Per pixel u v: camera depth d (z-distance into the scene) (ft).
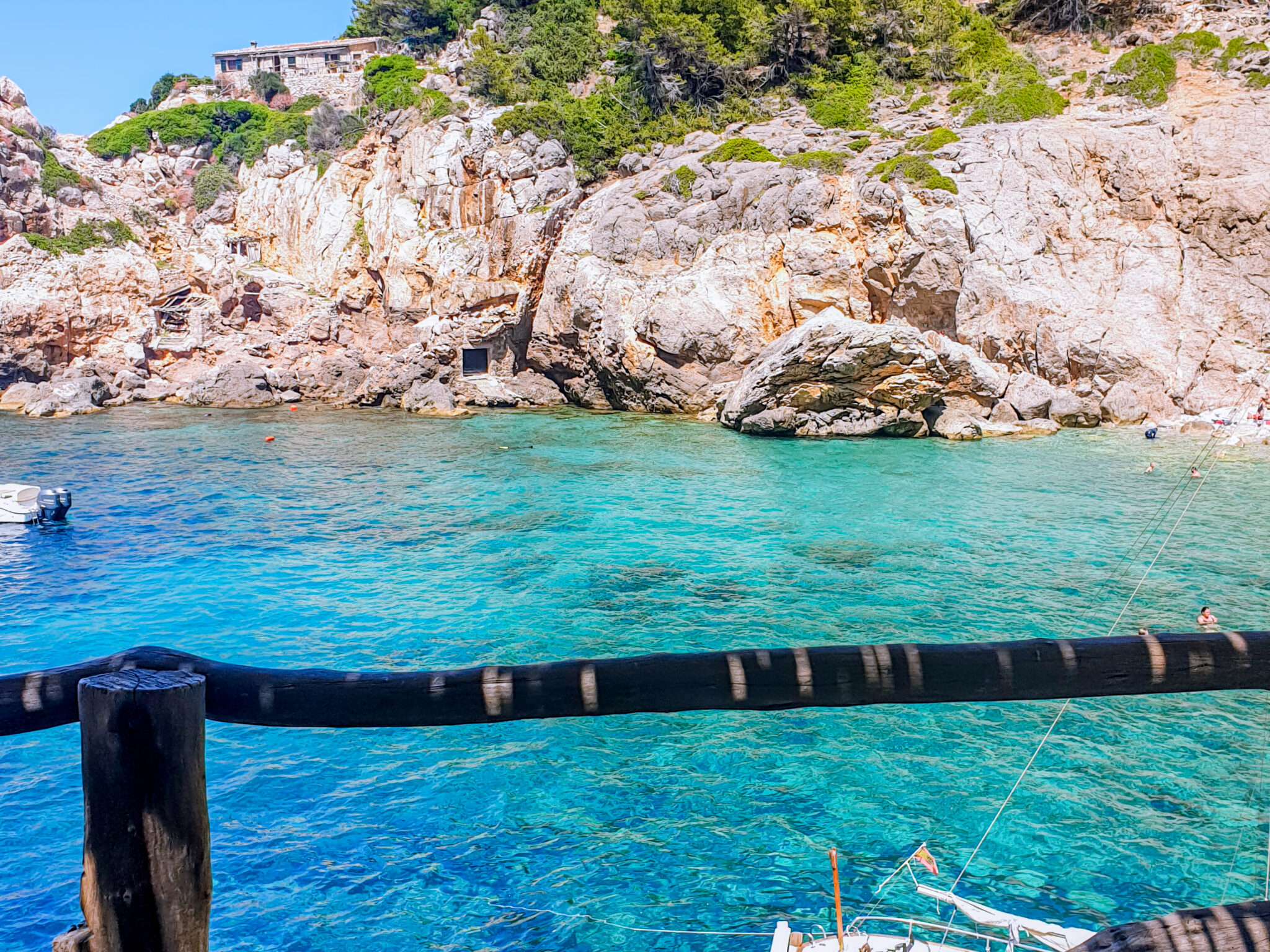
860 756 48.32
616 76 213.87
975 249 160.76
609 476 120.98
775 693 11.03
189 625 68.28
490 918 35.65
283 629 67.51
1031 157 165.89
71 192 226.38
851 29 201.05
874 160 172.04
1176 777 45.62
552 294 191.11
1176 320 156.56
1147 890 36.83
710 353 172.24
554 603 72.79
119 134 260.42
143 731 9.25
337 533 94.79
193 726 9.59
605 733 51.24
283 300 218.79
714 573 80.12
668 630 66.85
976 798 44.04
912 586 75.66
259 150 246.27
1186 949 9.36
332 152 232.12
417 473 124.88
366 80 242.99
